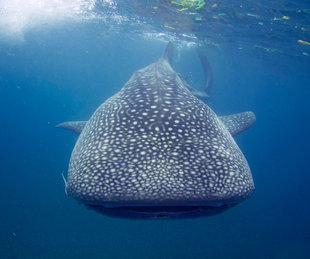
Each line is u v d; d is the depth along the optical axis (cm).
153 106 358
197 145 296
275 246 1806
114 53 5622
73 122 748
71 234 1593
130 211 251
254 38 1761
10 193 2275
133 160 268
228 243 1695
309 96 5644
